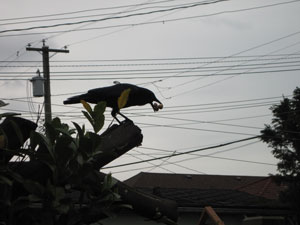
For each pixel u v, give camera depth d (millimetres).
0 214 4539
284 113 16484
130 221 14195
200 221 6980
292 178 16203
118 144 5352
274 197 24109
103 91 5543
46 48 19062
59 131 4684
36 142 4621
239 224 15797
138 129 5523
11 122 4680
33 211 4539
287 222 15898
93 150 4660
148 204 5426
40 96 18328
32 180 4715
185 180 38375
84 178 4723
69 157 4586
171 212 5582
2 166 4512
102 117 4750
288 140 16297
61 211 4453
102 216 4965
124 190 5305
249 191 25672
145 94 5789
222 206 14961
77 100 5582
